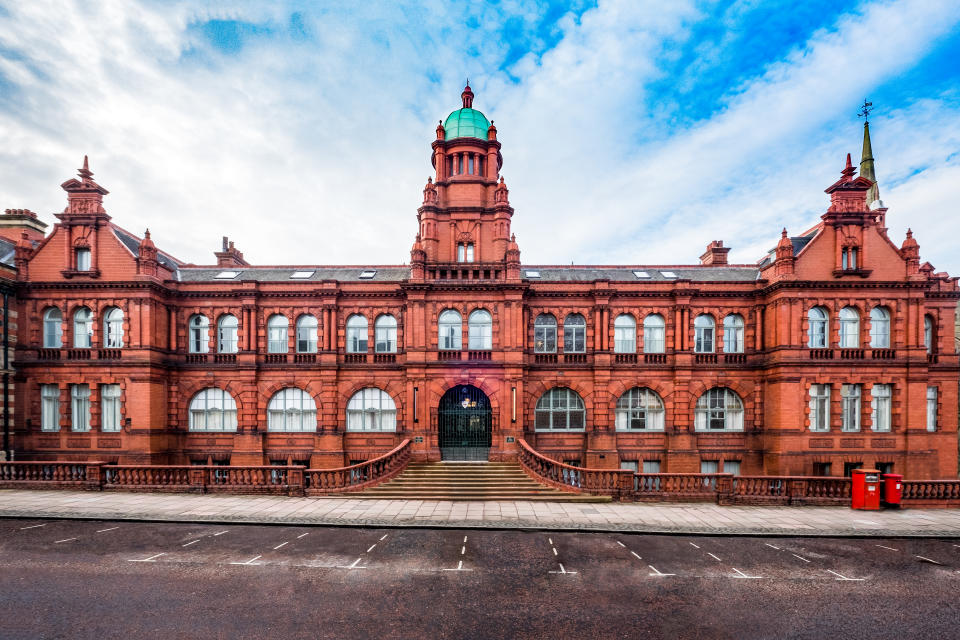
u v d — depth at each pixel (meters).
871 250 26.30
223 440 27.59
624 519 17.69
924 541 15.82
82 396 26.53
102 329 26.47
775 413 26.19
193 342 28.41
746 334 27.91
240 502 19.64
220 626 9.91
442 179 28.89
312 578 12.35
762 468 27.08
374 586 11.92
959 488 19.80
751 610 10.88
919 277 25.98
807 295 25.97
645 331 28.44
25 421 26.08
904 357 25.84
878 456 25.56
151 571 12.72
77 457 25.73
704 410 27.91
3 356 25.70
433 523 17.02
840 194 26.61
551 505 19.80
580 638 9.61
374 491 21.34
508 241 27.91
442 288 26.61
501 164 31.14
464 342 26.81
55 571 12.69
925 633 10.00
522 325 26.69
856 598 11.57
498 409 26.00
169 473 21.31
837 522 17.45
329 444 27.12
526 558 13.94
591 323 28.02
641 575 12.79
